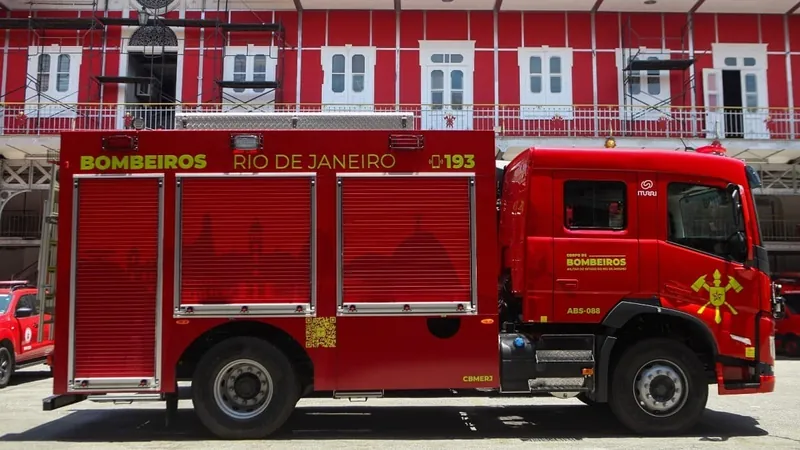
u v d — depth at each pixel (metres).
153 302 6.48
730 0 19.38
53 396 6.43
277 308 6.47
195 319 6.45
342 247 6.58
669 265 6.73
